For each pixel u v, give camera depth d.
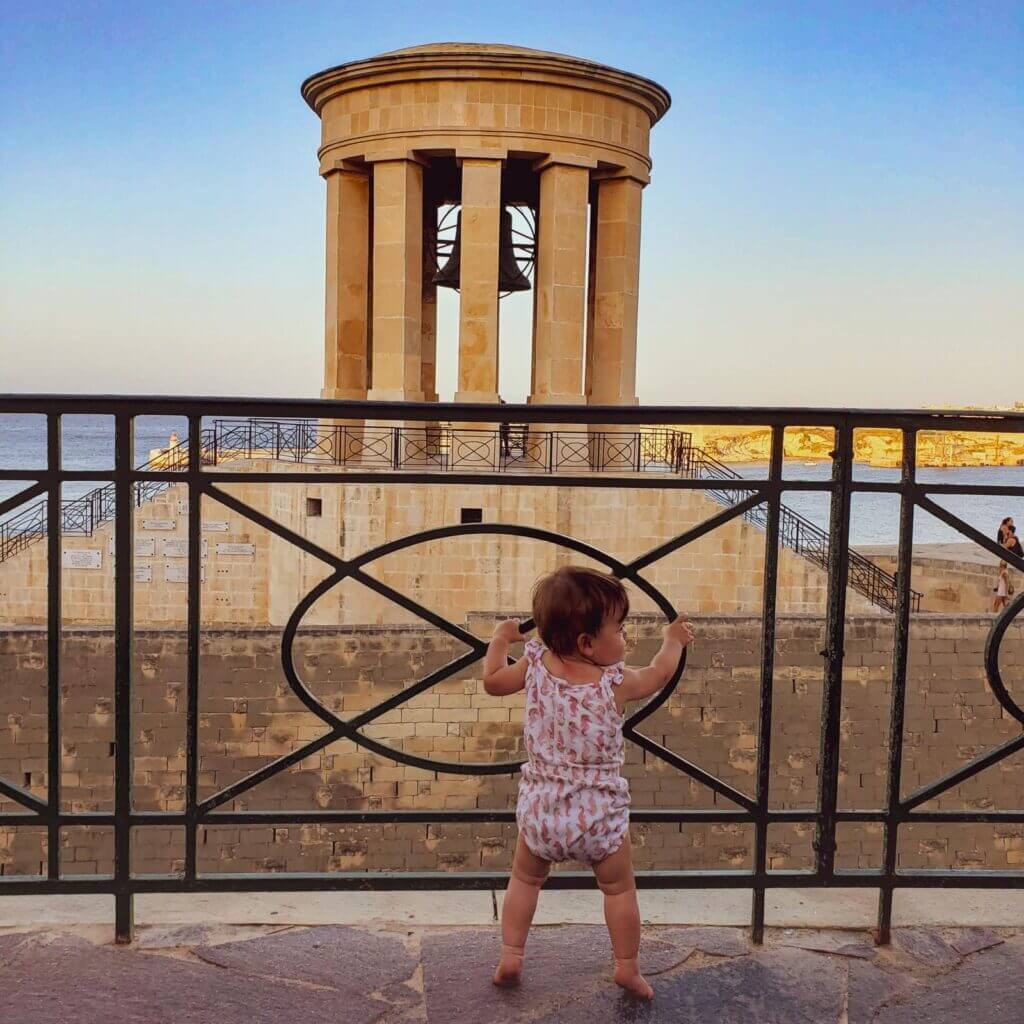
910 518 3.75
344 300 25.77
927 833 19.31
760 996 3.47
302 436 26.69
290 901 4.06
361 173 25.75
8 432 185.00
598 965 3.62
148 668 17.67
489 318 24.36
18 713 17.61
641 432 25.53
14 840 17.27
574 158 24.36
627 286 25.81
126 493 3.62
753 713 19.06
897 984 3.57
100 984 3.45
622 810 3.36
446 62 23.56
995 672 3.79
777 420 3.67
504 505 24.91
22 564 26.80
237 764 17.73
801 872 3.80
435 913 3.98
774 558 3.74
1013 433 3.70
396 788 18.06
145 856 17.47
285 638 3.64
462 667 3.66
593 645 3.30
